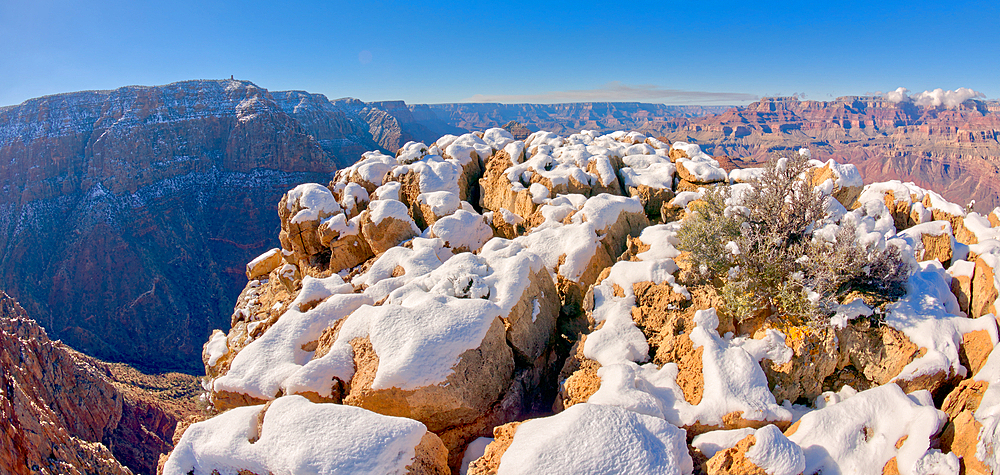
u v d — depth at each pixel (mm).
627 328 13617
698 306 13328
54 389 42625
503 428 10398
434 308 13383
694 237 14266
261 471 9680
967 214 15820
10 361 36312
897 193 18000
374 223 22750
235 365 13961
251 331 18703
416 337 12344
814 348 11672
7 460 20016
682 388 11469
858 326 11758
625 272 15266
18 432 22906
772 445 8766
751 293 12469
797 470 8633
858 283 12078
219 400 13602
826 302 11641
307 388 12406
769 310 12742
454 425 12594
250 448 9914
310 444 9500
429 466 9961
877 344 11508
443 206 24406
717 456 9172
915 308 11398
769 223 13766
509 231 23484
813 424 9539
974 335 10609
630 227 21016
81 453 29469
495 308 13578
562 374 13758
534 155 28781
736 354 11484
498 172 28188
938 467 8375
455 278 15039
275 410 10469
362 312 14109
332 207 26078
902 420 9141
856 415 9469
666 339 12828
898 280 11750
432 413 12062
